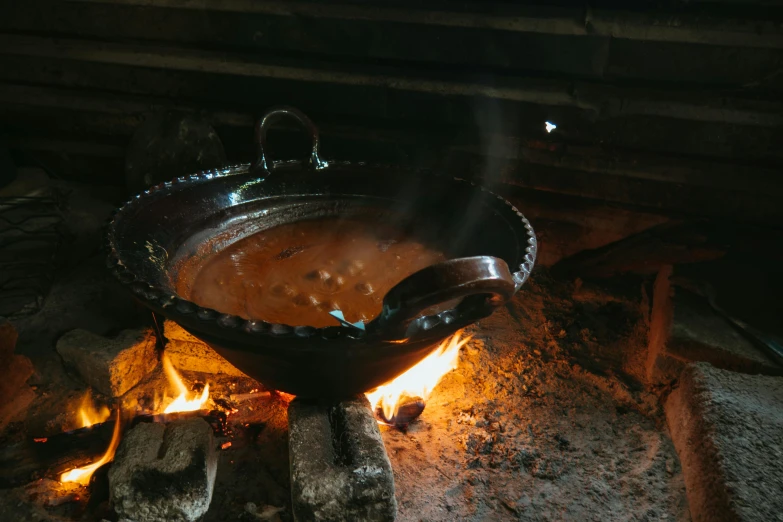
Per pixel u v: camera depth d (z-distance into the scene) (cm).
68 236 301
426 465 202
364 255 212
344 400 193
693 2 230
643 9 236
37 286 272
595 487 196
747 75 236
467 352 248
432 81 265
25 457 199
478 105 267
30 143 328
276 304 186
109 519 178
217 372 239
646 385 235
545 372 241
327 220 232
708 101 245
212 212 216
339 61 273
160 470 178
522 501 192
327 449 180
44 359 242
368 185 233
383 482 171
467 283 134
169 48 285
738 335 227
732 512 168
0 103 317
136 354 233
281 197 229
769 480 175
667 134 254
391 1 254
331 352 152
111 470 180
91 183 335
